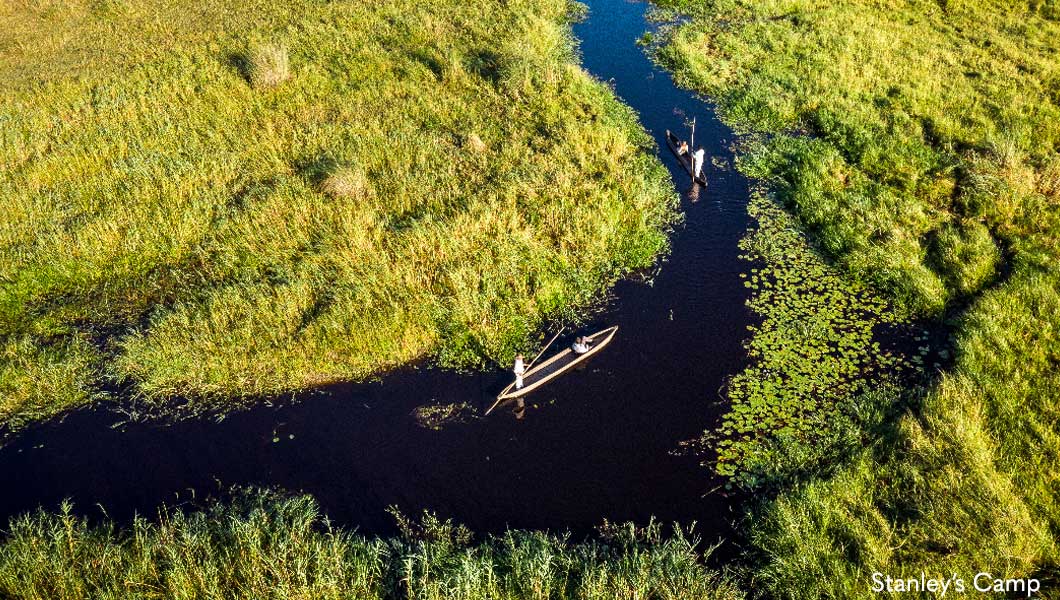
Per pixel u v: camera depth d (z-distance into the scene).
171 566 13.47
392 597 13.14
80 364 18.72
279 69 31.77
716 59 34.78
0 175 25.64
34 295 21.11
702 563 13.83
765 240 22.78
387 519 15.01
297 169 26.05
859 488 14.41
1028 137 26.03
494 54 34.66
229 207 24.00
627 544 14.11
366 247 21.34
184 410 17.62
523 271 20.94
